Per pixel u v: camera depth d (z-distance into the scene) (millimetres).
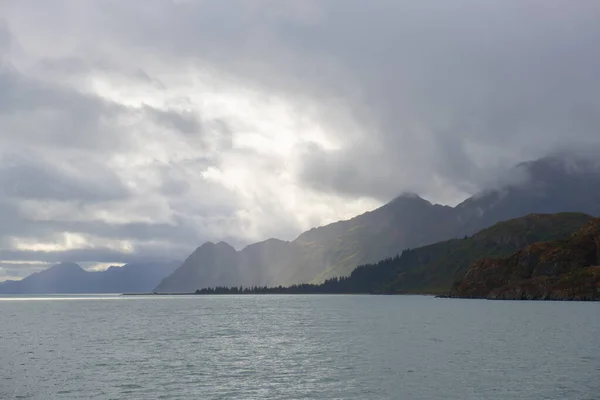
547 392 56562
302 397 56031
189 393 58188
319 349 93938
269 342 106562
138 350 94562
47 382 64250
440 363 75500
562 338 103750
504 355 82125
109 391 59250
